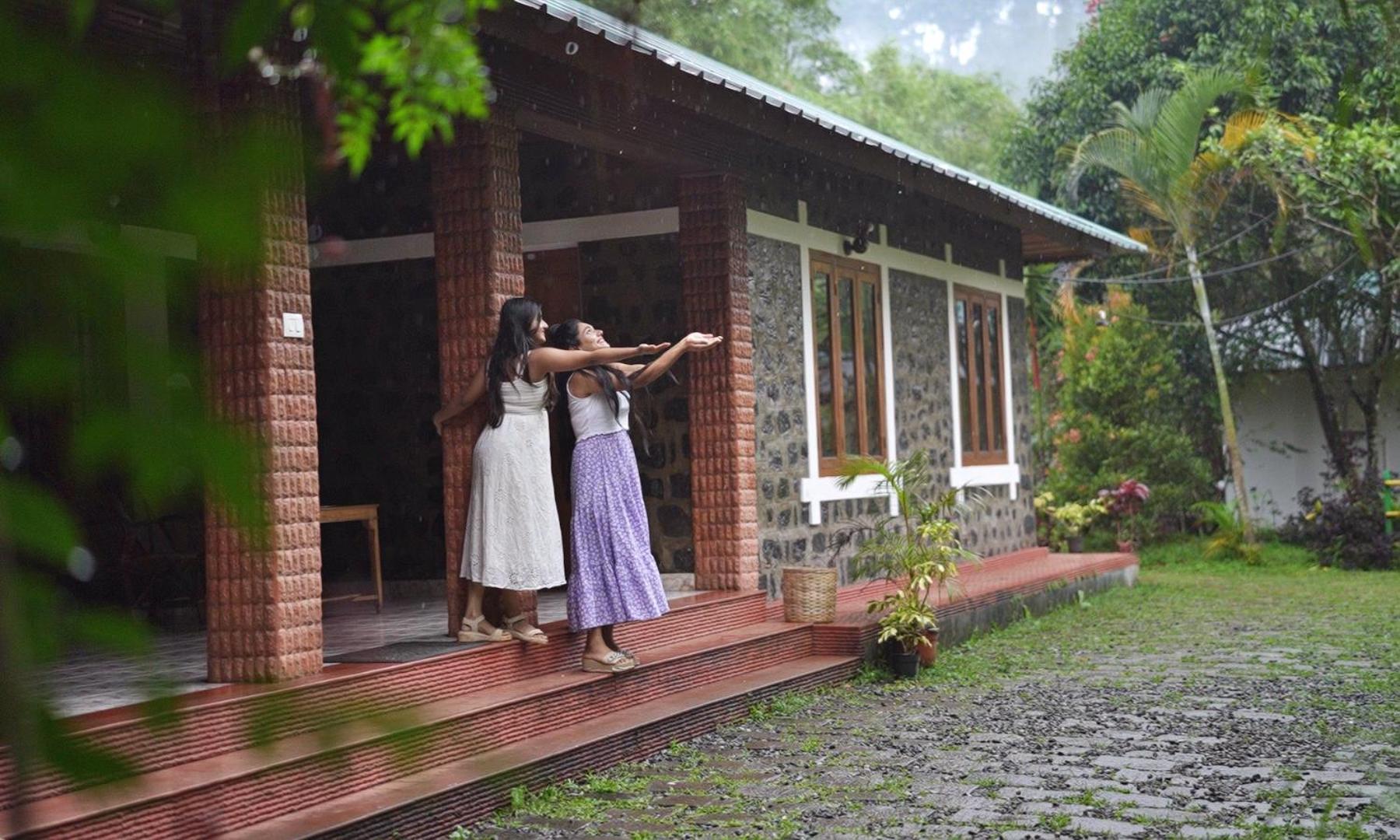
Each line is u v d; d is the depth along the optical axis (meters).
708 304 9.18
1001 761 6.66
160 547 8.20
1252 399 20.66
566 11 6.31
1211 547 18.20
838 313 10.98
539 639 6.99
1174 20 20.41
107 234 0.52
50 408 0.53
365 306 10.12
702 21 26.94
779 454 9.95
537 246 9.77
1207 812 5.62
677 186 9.37
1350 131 14.33
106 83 0.52
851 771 6.53
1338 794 5.88
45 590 0.53
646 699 7.45
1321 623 11.87
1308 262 18.83
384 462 10.08
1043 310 22.33
